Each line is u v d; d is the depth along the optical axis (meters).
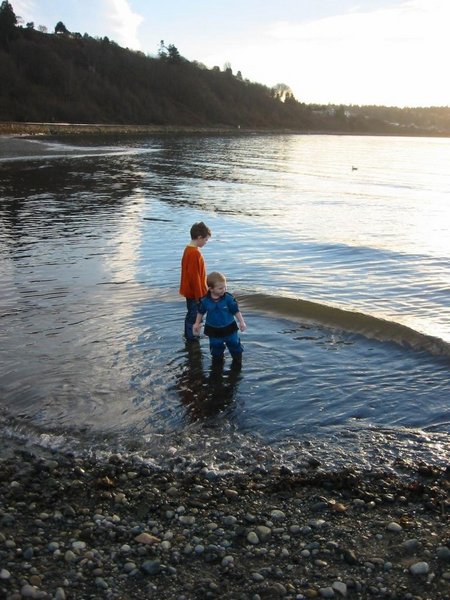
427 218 19.55
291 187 29.44
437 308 9.20
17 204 20.64
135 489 4.50
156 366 6.89
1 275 11.10
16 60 108.94
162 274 11.25
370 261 12.50
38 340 7.69
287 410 5.85
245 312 8.80
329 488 4.48
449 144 96.31
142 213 19.45
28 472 4.74
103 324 8.30
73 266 11.88
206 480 4.63
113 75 125.00
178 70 138.00
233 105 143.25
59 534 3.94
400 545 3.78
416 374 6.62
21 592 3.36
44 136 72.88
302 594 3.36
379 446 5.14
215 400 6.08
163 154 51.81
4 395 6.15
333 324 8.20
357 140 110.25
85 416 5.74
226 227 17.05
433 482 4.52
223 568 3.60
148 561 3.63
